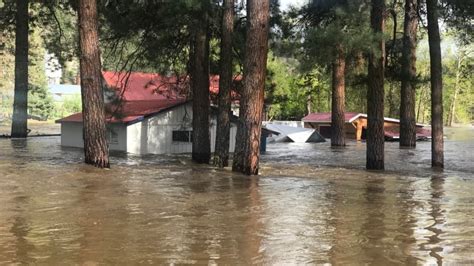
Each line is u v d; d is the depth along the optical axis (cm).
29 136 3488
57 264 680
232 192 1241
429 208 1092
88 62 1588
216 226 893
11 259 696
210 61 2145
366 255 743
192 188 1284
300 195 1224
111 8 2050
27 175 1403
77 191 1185
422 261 718
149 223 902
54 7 3575
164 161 2039
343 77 3306
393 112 5522
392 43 2083
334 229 891
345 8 1711
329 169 1853
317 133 3850
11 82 6134
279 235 843
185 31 2028
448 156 2645
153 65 2239
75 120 2662
